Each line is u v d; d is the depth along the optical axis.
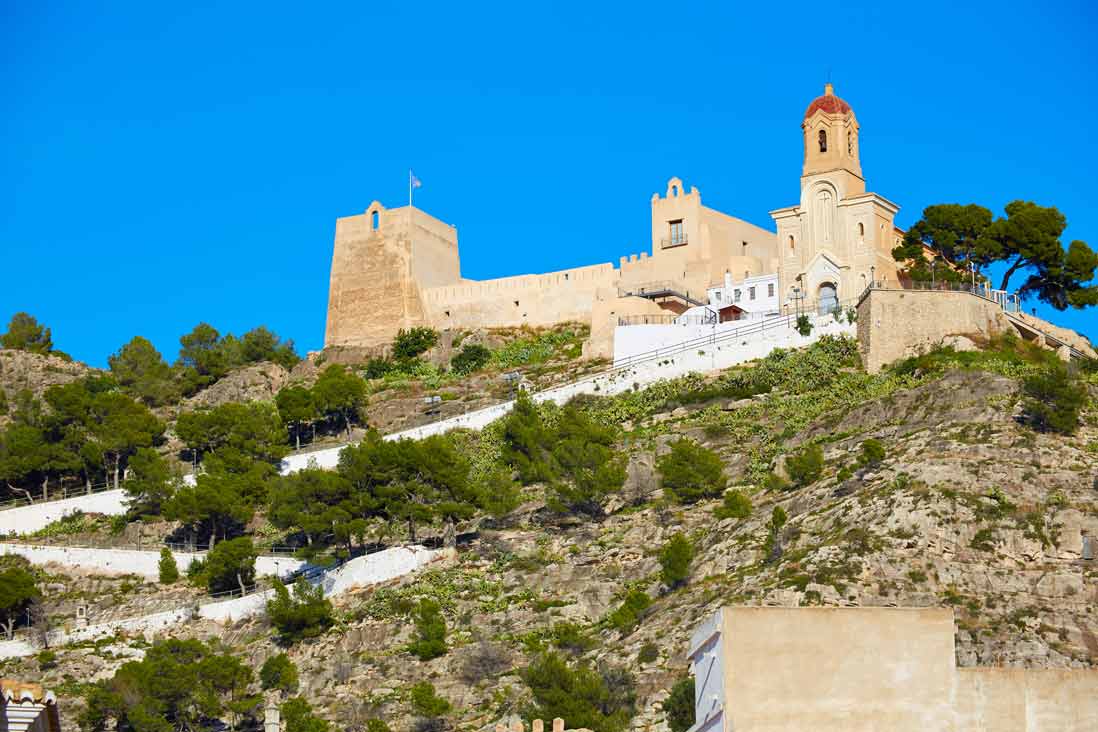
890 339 143.88
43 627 129.25
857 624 52.66
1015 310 150.25
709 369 154.12
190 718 110.38
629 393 154.12
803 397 142.00
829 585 102.56
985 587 102.19
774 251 189.62
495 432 150.25
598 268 183.38
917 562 104.06
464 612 117.94
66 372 190.12
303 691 112.94
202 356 191.50
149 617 129.88
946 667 52.34
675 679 96.88
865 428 129.50
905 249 155.25
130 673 112.06
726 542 115.25
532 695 101.81
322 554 133.50
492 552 127.25
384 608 120.06
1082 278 151.75
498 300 188.50
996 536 105.75
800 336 151.50
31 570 141.25
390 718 106.06
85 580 140.12
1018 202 157.25
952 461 113.38
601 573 119.81
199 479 147.00
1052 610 99.12
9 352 190.00
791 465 123.12
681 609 106.38
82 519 151.62
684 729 88.06
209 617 129.25
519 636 113.69
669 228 179.62
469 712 105.44
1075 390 120.19
